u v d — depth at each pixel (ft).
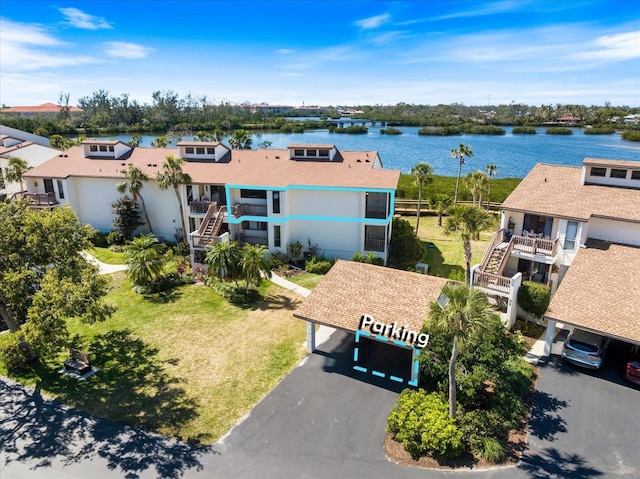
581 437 54.60
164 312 89.61
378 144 472.03
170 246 127.65
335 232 116.06
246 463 51.13
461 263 118.32
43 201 132.05
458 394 59.00
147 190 128.88
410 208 176.55
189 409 60.49
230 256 96.73
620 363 70.33
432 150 422.00
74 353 70.08
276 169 123.03
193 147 134.51
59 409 60.54
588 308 68.44
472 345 58.23
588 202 86.99
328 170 120.47
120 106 579.07
